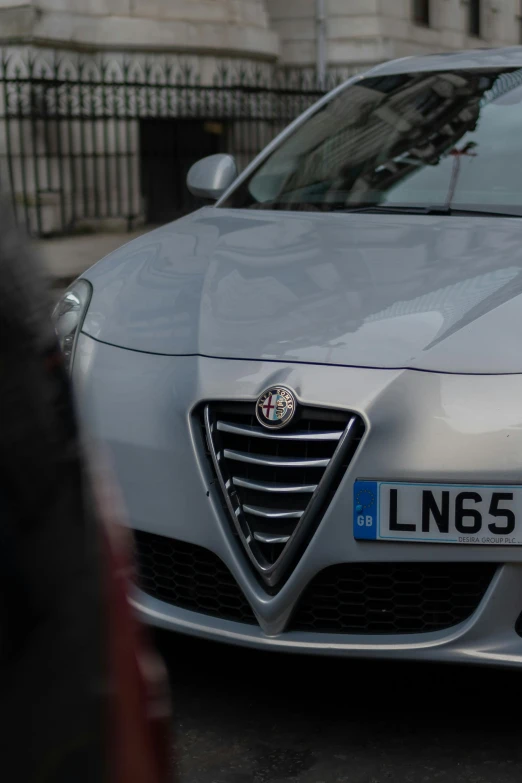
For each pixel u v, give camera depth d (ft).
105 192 48.52
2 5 45.14
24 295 2.01
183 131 51.55
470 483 7.97
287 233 11.06
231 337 9.00
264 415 8.43
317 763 7.84
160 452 8.77
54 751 2.00
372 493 8.14
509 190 11.75
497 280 9.18
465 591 8.21
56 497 2.04
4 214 2.02
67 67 46.47
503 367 8.21
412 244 10.24
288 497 8.41
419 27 64.90
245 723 8.43
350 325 8.82
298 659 9.49
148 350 9.25
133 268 10.57
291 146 13.74
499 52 14.28
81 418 2.13
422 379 8.24
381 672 9.26
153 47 49.24
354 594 8.38
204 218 12.30
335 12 60.70
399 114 13.43
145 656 2.43
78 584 2.07
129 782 2.15
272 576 8.39
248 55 53.78
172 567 8.92
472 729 8.30
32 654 2.00
